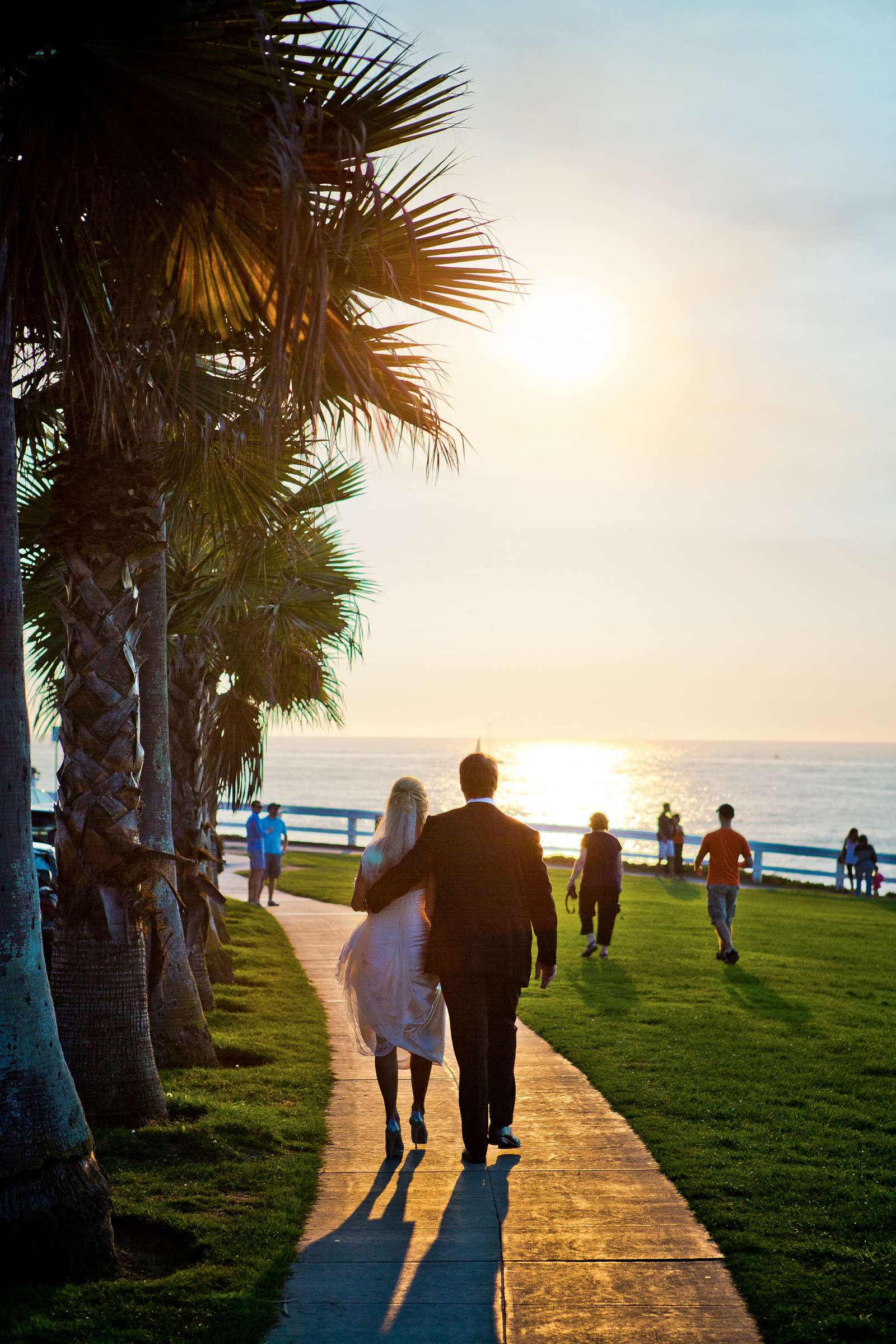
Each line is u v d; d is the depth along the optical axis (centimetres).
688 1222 448
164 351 520
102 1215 400
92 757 573
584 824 8012
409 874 511
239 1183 483
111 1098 566
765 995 1024
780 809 11581
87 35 333
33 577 747
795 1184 493
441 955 511
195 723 1036
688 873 2631
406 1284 388
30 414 581
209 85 340
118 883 575
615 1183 495
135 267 413
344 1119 597
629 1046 788
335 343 464
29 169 370
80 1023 571
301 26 370
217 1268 394
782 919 1745
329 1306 371
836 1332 354
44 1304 363
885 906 2097
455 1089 673
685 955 1290
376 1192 481
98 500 553
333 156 405
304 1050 766
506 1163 524
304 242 366
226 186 374
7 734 410
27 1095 396
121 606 571
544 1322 361
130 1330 346
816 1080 695
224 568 978
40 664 814
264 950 1251
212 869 1360
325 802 10325
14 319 431
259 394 536
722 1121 600
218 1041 773
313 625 1201
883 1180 501
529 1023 881
